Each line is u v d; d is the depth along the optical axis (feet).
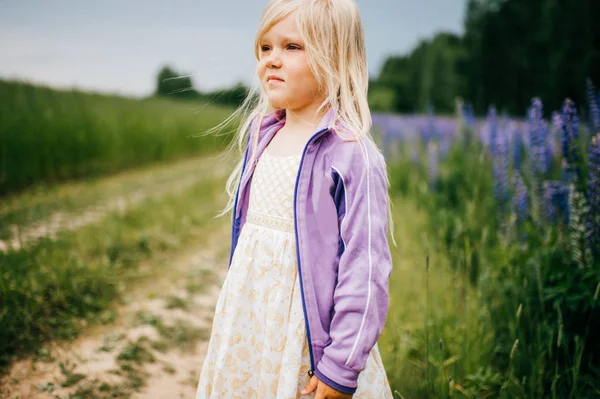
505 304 7.56
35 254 10.47
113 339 8.89
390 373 7.13
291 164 4.40
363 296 3.79
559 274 7.25
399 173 20.68
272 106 5.18
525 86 40.50
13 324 8.38
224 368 4.39
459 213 12.95
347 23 4.36
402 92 126.21
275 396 4.16
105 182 25.02
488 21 60.03
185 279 12.42
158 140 36.35
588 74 14.85
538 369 6.24
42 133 22.48
